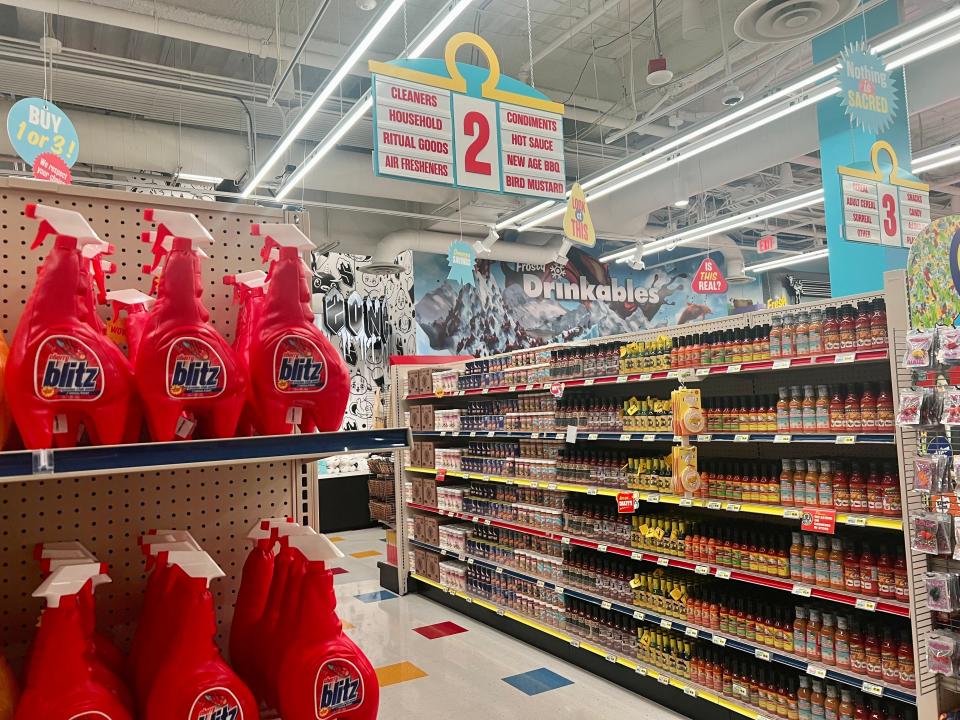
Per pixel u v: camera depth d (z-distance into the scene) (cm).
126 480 170
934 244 257
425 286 1254
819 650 320
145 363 124
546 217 1041
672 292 1584
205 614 124
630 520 432
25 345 115
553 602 491
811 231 1620
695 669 378
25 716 108
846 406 313
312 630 135
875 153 634
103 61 786
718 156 1027
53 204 167
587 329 1462
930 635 263
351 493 1066
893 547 298
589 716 386
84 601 120
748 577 351
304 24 812
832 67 572
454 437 700
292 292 141
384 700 415
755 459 383
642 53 927
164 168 965
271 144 1079
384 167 411
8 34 830
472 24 849
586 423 465
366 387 1180
